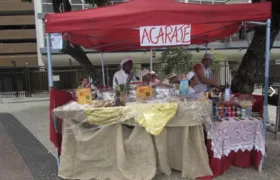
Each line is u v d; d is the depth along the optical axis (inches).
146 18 134.0
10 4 958.4
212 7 133.4
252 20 134.7
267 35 138.6
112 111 132.9
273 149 182.7
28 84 733.3
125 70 196.1
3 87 912.9
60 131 145.8
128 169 136.1
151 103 137.4
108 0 371.2
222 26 207.6
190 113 134.3
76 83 725.9
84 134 138.6
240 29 203.9
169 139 140.6
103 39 241.3
